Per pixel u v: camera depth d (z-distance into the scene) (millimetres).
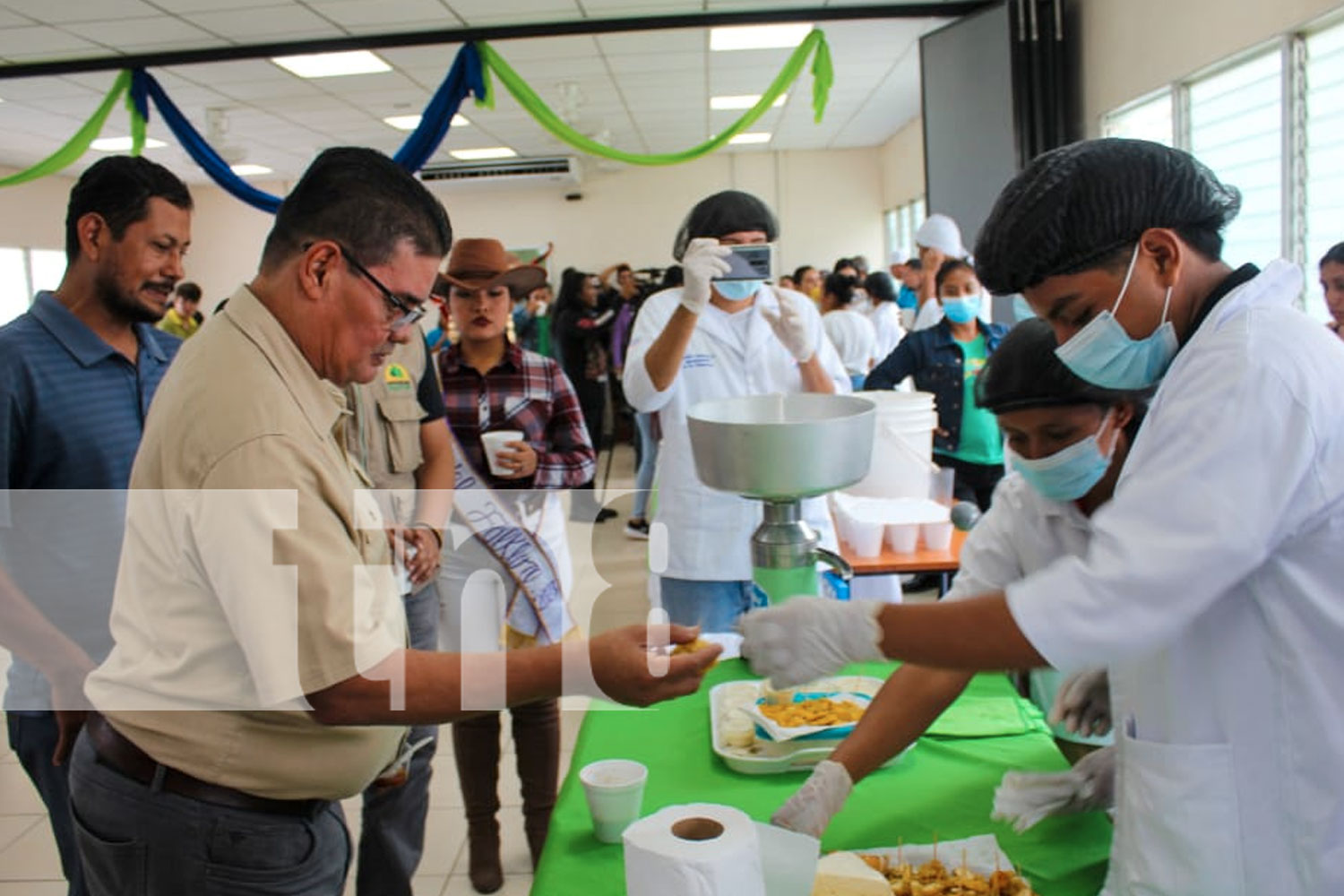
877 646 963
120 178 1661
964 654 931
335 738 1133
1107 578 879
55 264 10297
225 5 5141
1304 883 939
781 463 1231
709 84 7699
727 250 2035
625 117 8906
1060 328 1043
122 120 7688
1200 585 858
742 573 2166
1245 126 3930
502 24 5711
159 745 1094
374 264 1046
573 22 5738
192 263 12258
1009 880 1125
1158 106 4547
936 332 3670
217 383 1000
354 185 1037
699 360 2217
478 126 9148
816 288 8312
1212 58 3949
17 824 2734
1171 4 4207
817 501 2201
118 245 1669
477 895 2291
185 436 997
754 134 10398
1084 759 1308
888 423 2697
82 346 1694
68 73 6090
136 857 1114
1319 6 3328
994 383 1251
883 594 2625
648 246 12109
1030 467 1269
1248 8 3709
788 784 1395
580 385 7547
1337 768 914
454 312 2369
